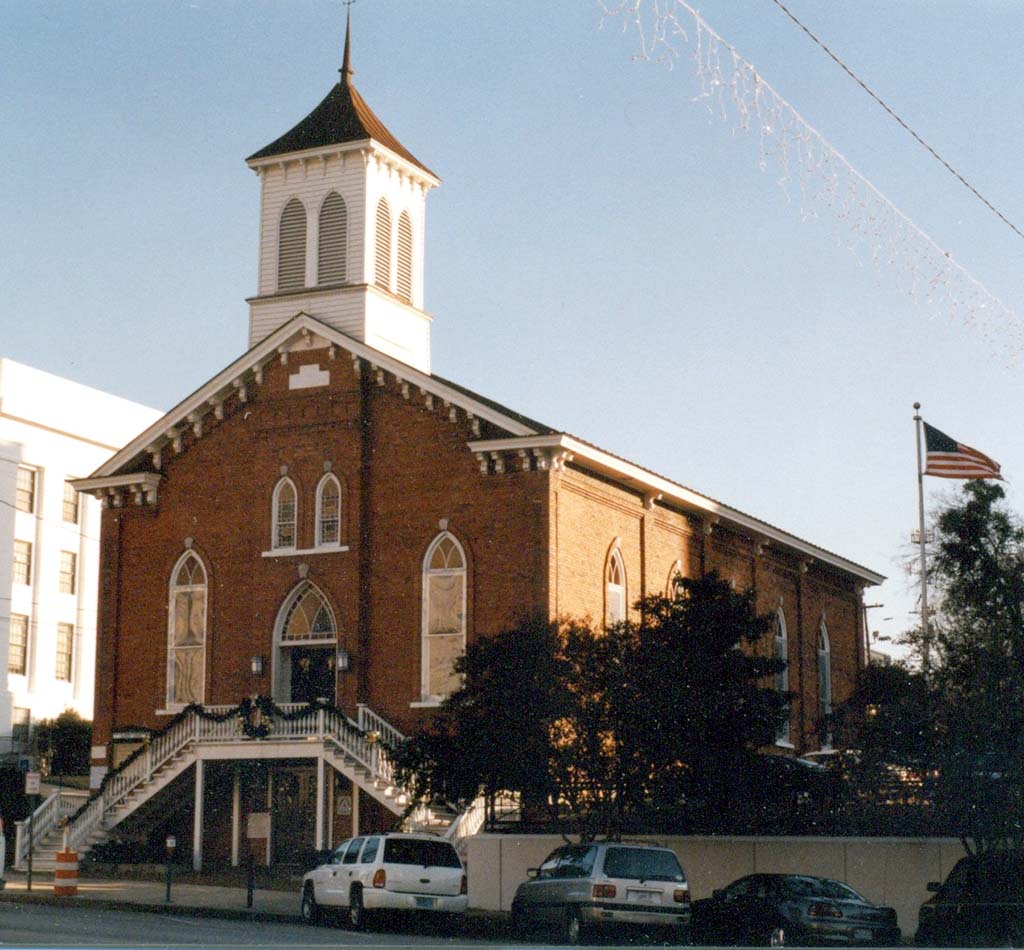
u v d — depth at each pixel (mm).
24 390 76125
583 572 43906
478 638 34750
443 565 43875
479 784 33531
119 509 48938
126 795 44344
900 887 32719
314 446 46000
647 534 47250
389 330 48062
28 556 76812
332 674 45406
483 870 35781
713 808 34375
